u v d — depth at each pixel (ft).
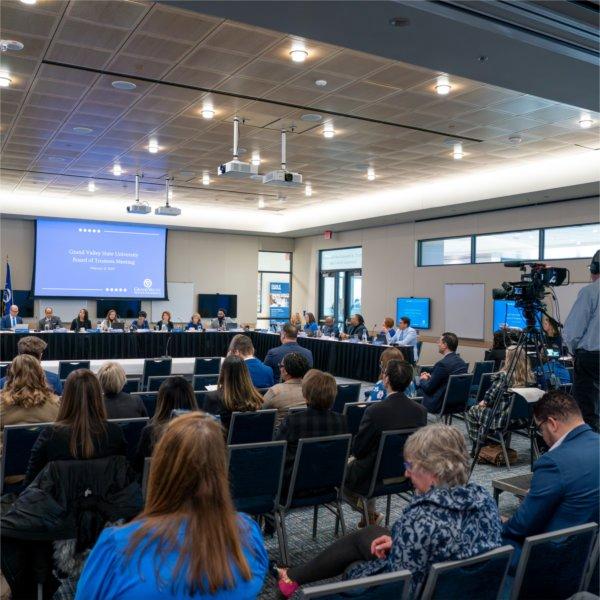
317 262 61.57
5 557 9.03
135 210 40.01
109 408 12.94
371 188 44.86
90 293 53.31
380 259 52.95
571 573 7.27
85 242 53.11
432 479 6.91
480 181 39.70
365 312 54.54
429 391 21.45
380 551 7.89
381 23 11.94
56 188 46.75
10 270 51.47
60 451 9.07
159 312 57.98
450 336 21.43
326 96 24.58
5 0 16.97
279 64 21.29
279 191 46.91
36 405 12.03
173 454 4.18
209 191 47.42
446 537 6.44
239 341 18.26
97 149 34.19
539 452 18.69
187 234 59.93
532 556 6.79
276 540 13.07
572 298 36.91
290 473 11.82
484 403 18.17
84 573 4.08
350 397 19.38
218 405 13.56
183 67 21.72
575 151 32.73
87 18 18.06
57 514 8.79
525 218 40.45
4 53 20.65
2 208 49.42
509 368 17.88
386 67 21.30
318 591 5.32
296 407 14.40
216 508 4.16
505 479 11.95
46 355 40.29
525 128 28.58
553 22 12.60
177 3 11.23
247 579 4.22
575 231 37.58
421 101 24.93
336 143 31.96
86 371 9.40
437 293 47.03
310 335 46.96
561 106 25.17
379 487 12.45
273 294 64.75
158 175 41.52
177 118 28.02
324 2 11.13
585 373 13.10
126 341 42.96
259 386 18.03
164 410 10.84
